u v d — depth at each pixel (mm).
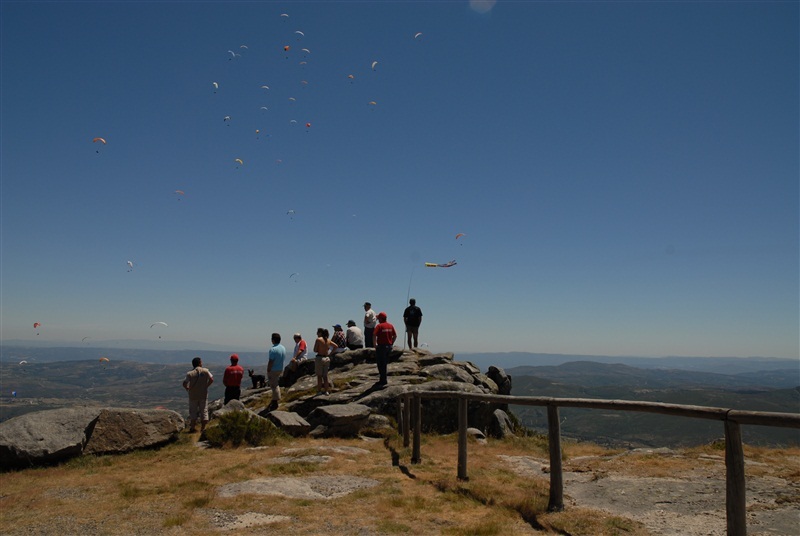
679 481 8648
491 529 6203
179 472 10062
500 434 17547
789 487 8008
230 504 7434
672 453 11680
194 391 15172
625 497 7766
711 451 11766
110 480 9500
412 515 6941
